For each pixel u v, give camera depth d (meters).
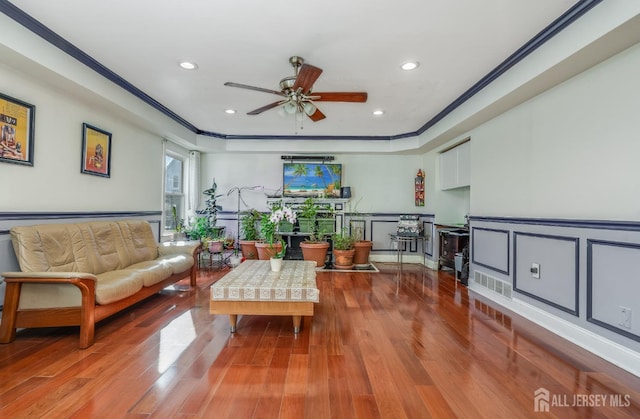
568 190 2.53
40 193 2.69
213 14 2.10
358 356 2.14
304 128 5.15
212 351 2.20
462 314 3.01
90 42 2.48
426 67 2.87
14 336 2.30
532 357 2.14
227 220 6.06
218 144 5.57
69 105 2.96
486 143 3.68
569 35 2.15
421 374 1.91
